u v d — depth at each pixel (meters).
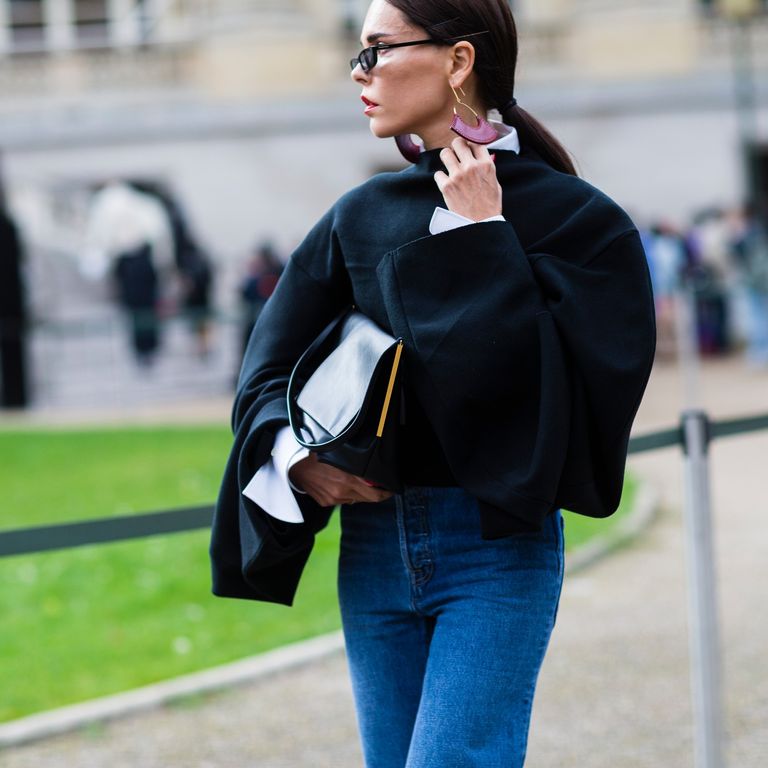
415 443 2.68
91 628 7.02
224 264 25.67
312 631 6.63
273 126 25.89
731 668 5.66
